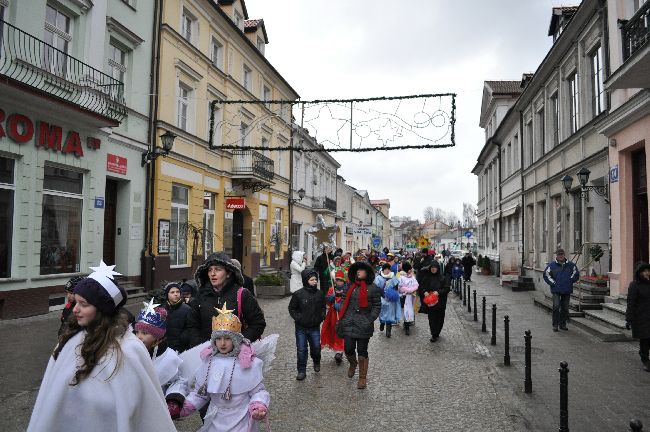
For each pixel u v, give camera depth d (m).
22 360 7.41
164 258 16.70
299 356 7.25
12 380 6.45
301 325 7.30
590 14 14.60
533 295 19.62
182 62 17.97
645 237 11.75
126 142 14.96
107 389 2.19
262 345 3.92
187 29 19.12
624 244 12.01
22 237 10.84
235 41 23.02
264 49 28.38
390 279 11.01
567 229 17.70
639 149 11.83
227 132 22.28
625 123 11.77
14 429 4.93
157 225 16.45
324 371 7.73
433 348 9.56
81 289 2.30
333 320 8.22
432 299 9.95
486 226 40.09
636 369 7.84
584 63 15.54
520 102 24.23
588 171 13.84
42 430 2.12
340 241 50.94
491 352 9.18
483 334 11.18
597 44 14.53
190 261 18.73
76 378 2.16
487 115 37.25
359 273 7.16
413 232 128.50
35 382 6.41
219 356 3.61
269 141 28.75
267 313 13.71
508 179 29.02
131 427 2.22
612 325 10.66
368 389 6.74
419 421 5.51
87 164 12.92
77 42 12.65
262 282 17.34
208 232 20.66
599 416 5.68
